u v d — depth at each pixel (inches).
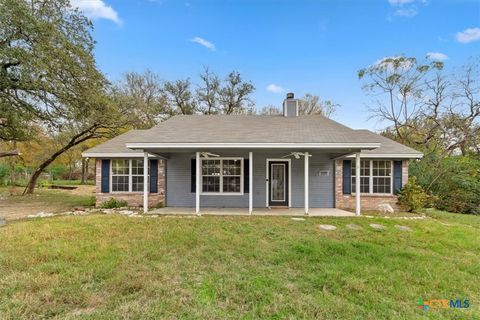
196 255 193.0
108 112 587.5
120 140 505.4
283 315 118.4
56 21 485.7
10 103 487.8
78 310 120.3
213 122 471.5
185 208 432.1
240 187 449.7
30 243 210.7
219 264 178.1
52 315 115.7
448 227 308.2
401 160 455.2
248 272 165.8
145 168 382.0
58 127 566.6
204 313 118.4
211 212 385.7
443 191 514.0
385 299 136.3
